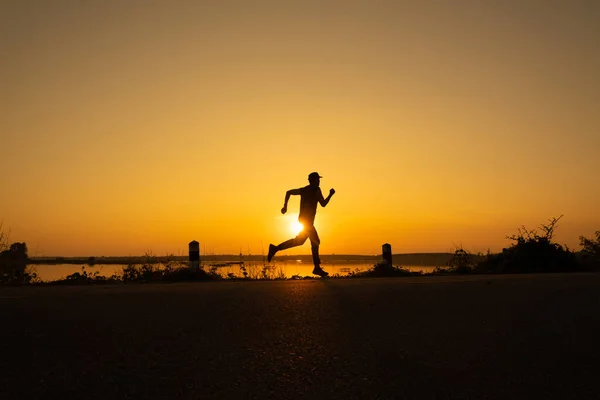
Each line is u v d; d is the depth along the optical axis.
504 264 17.81
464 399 3.63
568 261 17.78
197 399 3.62
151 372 4.16
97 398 3.63
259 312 6.44
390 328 5.60
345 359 4.50
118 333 5.39
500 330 5.51
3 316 6.25
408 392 3.75
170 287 9.56
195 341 5.08
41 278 13.90
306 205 12.58
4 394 3.70
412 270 16.08
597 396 3.67
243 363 4.39
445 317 6.16
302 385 3.88
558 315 6.27
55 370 4.21
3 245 13.85
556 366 4.32
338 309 6.63
